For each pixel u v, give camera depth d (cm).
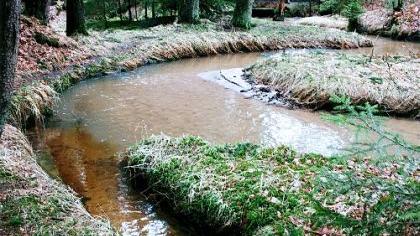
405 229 394
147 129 1002
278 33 2203
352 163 678
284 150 763
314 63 1402
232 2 2911
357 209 524
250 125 1030
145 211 664
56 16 2878
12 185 602
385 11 2581
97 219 594
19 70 1246
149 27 2309
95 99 1231
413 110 1084
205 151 757
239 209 591
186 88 1346
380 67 1345
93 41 1744
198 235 611
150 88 1346
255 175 659
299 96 1186
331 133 979
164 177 701
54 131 992
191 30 2134
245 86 1346
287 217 550
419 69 1329
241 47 1991
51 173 774
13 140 762
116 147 902
